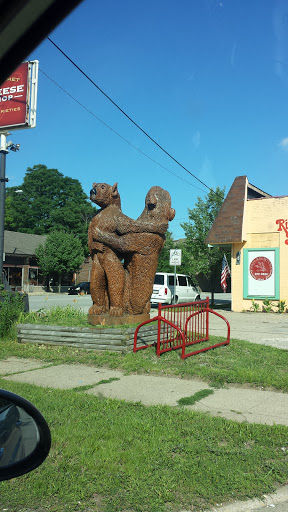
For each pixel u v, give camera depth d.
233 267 20.45
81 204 61.09
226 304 25.34
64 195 63.75
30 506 3.00
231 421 4.57
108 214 9.53
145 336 8.73
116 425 4.38
